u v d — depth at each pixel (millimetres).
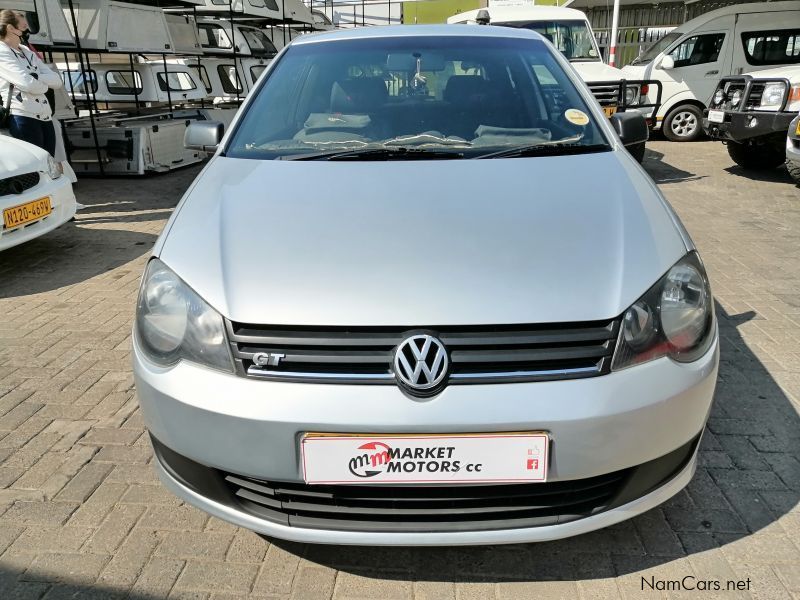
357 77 2967
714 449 2547
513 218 1989
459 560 2033
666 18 16344
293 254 1876
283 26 13539
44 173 4969
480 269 1792
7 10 5789
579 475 1682
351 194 2162
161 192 7652
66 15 7570
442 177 2264
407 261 1820
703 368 1802
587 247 1874
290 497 1776
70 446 2654
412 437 1636
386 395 1647
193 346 1778
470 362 1667
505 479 1665
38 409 2939
